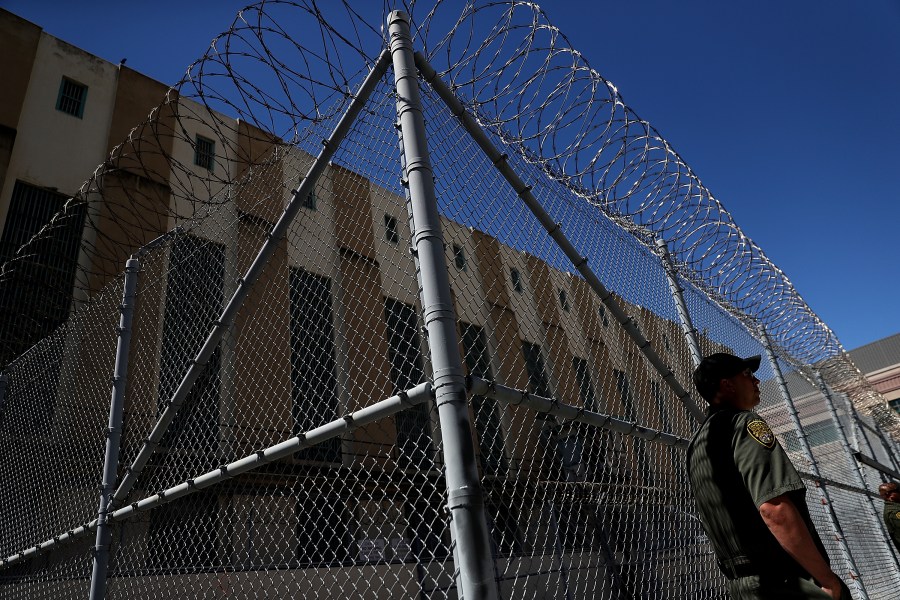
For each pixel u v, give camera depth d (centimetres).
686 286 489
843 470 708
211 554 313
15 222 1077
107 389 387
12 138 1133
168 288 378
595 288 332
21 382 493
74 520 386
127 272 385
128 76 1378
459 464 169
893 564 654
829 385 817
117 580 336
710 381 222
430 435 214
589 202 385
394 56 250
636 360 375
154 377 363
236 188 349
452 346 186
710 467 203
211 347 299
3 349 498
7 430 498
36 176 1142
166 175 921
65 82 1280
